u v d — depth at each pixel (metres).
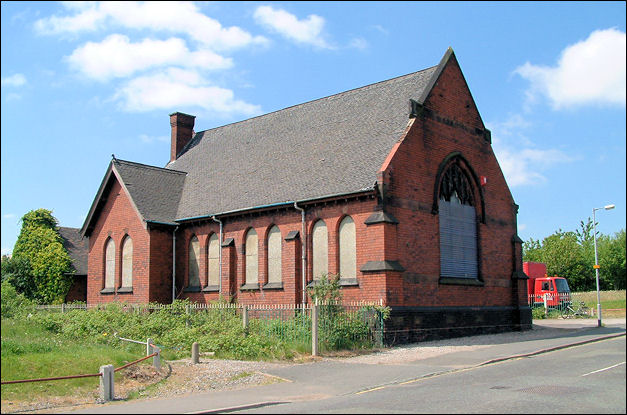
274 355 20.19
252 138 36.12
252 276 29.62
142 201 33.19
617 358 18.38
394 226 24.53
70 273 41.50
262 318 24.66
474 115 30.42
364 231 24.91
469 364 18.25
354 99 31.77
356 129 29.25
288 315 25.12
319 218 26.84
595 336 25.81
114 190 34.91
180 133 41.72
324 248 26.61
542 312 42.25
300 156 30.66
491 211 30.70
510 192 32.34
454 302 27.33
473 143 30.05
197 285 32.16
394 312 23.81
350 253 25.56
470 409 11.48
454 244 28.12
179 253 33.12
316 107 33.91
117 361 18.25
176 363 19.30
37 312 32.91
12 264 40.28
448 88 28.83
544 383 14.23
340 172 26.94
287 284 27.58
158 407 13.02
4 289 33.84
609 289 41.47
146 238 32.25
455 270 27.89
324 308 22.17
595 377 14.86
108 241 35.22
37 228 41.75
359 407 12.18
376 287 23.97
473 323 28.22
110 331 25.19
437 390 13.84
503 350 21.47
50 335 27.02
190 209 33.09
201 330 23.94
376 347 22.89
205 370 18.02
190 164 38.62
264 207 28.58
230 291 30.02
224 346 21.42
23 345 20.08
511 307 31.05
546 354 20.36
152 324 24.97
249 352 20.41
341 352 21.41
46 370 16.70
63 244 43.22
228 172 34.28
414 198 25.92
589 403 11.73
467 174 29.62
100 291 35.03
